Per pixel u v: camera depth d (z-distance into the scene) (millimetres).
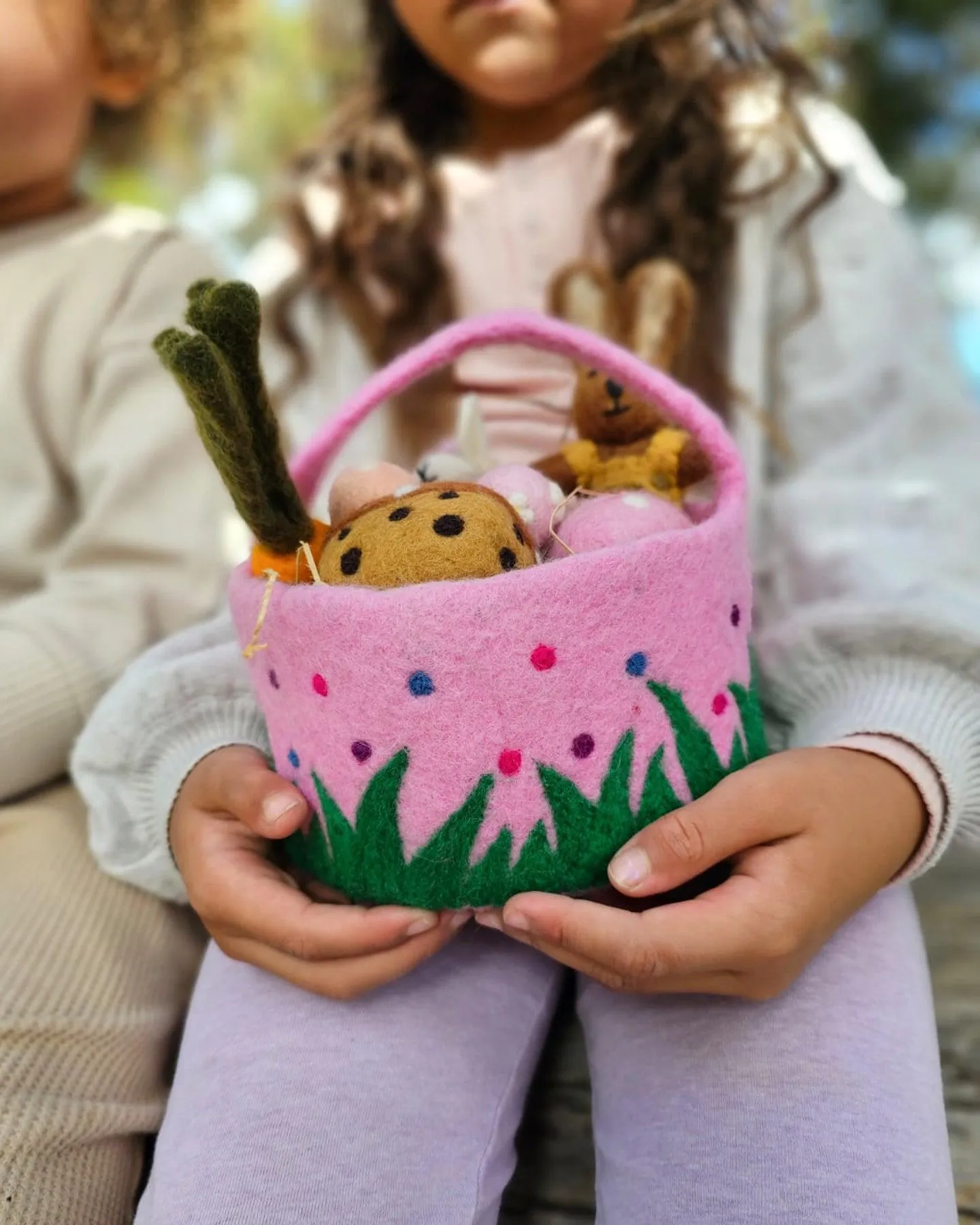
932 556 376
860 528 400
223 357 230
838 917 278
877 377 446
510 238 508
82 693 421
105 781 358
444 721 239
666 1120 284
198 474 504
